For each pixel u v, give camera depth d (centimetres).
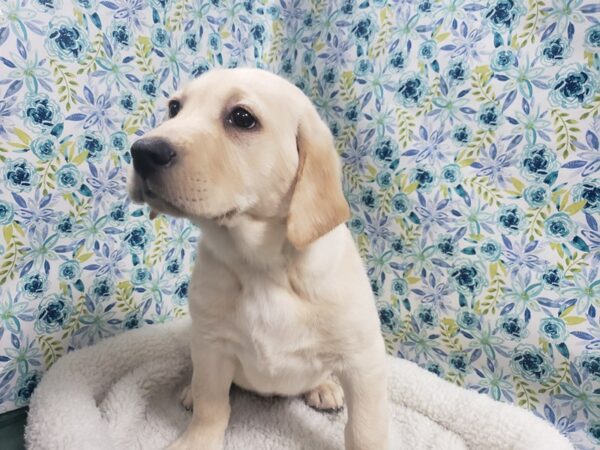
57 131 43
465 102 48
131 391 45
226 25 59
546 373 46
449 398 47
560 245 44
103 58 46
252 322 35
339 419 46
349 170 58
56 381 42
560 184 44
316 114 36
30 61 41
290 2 63
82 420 39
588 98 42
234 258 35
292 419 46
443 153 50
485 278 49
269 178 32
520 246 46
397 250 55
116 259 50
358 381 36
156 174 28
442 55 50
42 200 43
